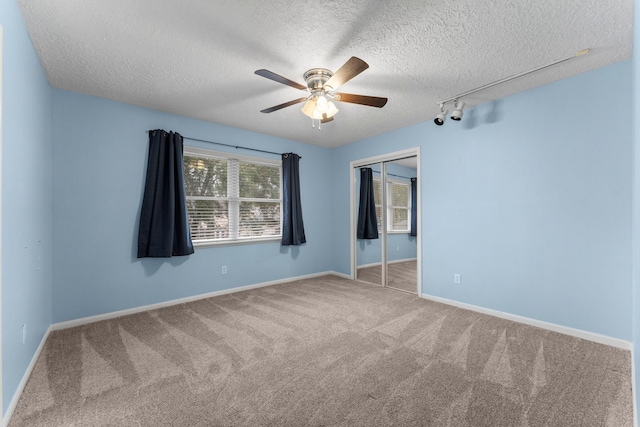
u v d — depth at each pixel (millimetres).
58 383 1794
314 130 4078
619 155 2268
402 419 1478
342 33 1917
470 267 3193
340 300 3549
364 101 2354
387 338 2443
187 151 3531
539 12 1713
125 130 3092
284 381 1817
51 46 2035
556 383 1781
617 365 1985
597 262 2371
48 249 2547
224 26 1838
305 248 4754
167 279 3363
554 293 2594
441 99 2982
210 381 1818
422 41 2008
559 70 2393
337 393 1693
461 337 2455
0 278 1384
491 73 2447
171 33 1904
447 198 3410
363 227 4641
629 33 1898
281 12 1715
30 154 1974
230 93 2842
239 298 3641
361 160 4570
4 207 1467
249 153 4078
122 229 3064
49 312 2580
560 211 2559
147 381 1817
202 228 3691
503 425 1433
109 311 2971
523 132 2785
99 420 1478
